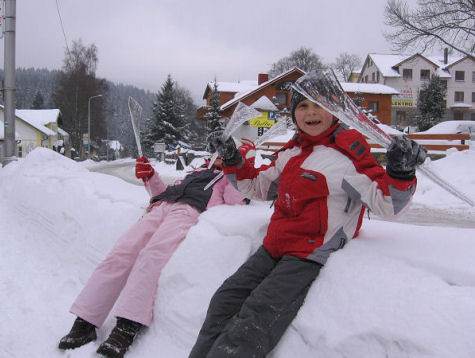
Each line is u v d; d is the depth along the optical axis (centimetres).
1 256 413
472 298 134
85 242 367
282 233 185
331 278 163
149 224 276
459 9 1315
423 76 4809
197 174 301
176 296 225
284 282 168
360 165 181
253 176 224
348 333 146
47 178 533
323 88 156
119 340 230
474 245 173
